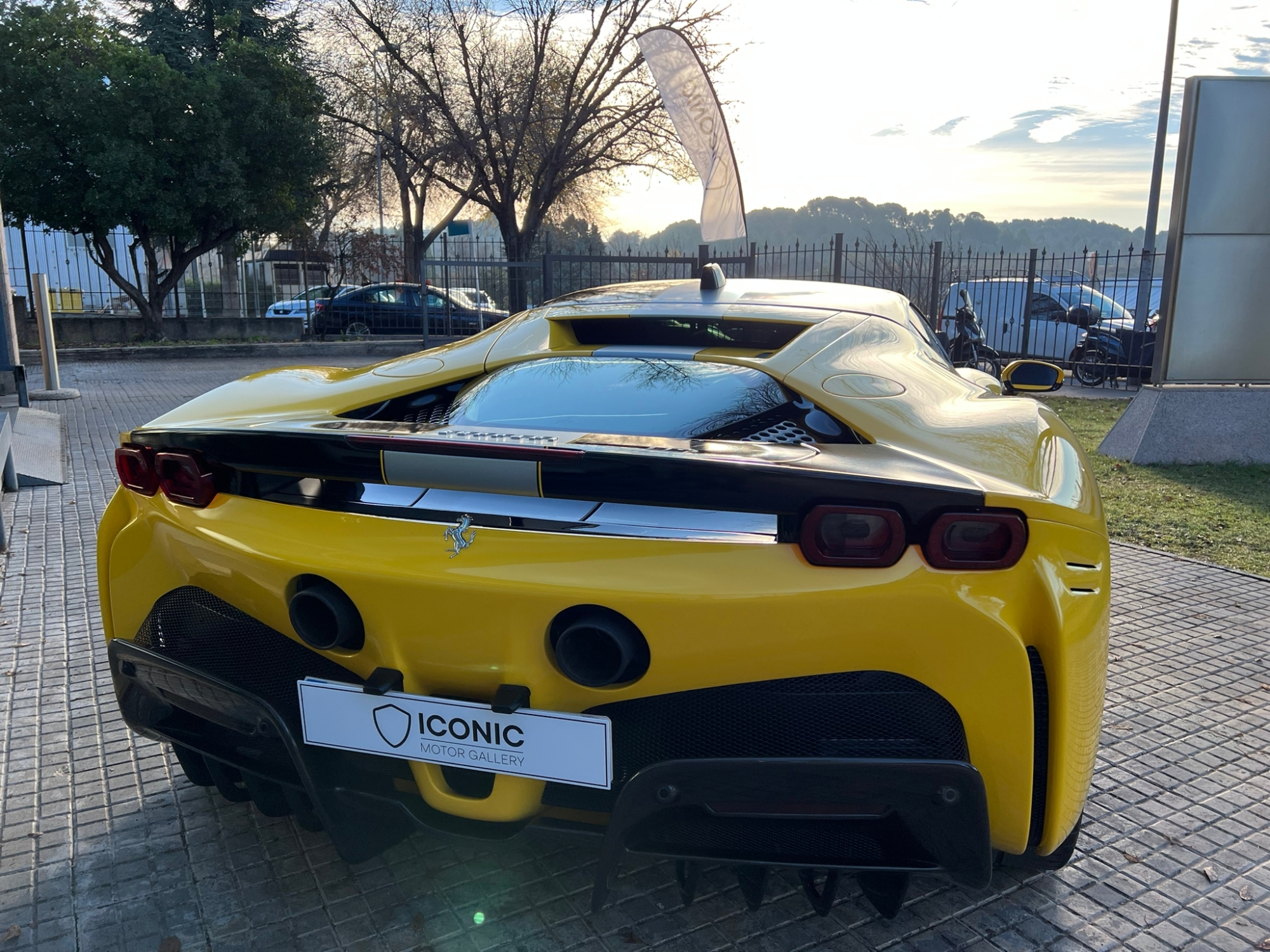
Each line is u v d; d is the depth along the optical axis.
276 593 1.74
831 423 1.87
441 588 1.59
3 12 16.66
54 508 5.67
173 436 1.90
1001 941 1.93
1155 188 16.62
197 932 1.94
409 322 20.66
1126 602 4.18
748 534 1.54
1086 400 12.31
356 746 1.74
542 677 1.62
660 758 1.65
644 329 2.40
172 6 24.88
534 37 19.42
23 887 2.09
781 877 2.12
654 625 1.53
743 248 11.71
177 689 1.96
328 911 2.01
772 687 1.58
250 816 2.38
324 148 20.09
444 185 23.27
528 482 1.61
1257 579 4.52
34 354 16.06
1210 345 7.60
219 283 25.19
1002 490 1.55
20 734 2.83
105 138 16.88
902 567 1.51
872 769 1.51
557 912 2.00
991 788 1.58
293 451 1.76
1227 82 7.19
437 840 2.27
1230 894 2.11
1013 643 1.51
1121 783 2.61
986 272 15.91
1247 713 3.06
